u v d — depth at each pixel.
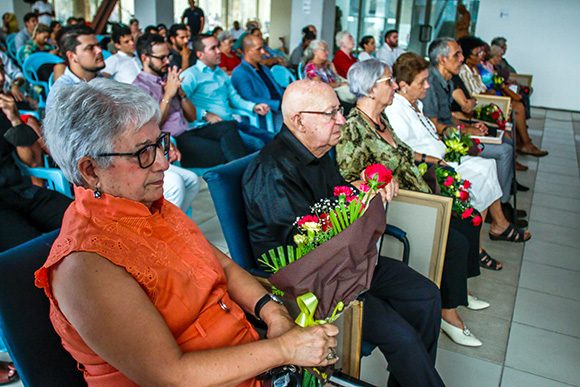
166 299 0.89
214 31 7.83
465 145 2.78
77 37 2.38
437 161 2.41
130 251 0.86
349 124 1.96
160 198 0.99
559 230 3.40
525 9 9.20
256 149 3.17
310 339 0.98
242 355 0.89
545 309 2.39
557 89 9.41
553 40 9.19
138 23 6.78
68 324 0.85
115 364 0.81
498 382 1.86
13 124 1.91
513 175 3.30
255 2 12.32
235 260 1.52
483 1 9.42
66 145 0.86
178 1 11.16
